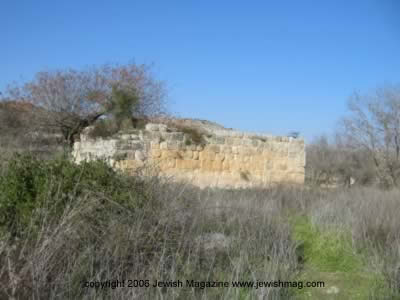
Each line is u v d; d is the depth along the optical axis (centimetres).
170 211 590
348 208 938
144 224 545
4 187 510
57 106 2242
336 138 2634
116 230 508
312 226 873
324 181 2486
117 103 1866
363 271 630
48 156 645
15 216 487
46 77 2311
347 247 732
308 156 2597
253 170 1755
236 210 754
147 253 517
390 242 716
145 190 614
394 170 2264
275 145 1814
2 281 390
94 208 521
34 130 2214
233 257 586
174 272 492
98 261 470
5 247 417
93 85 2323
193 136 1636
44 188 517
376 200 1096
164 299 438
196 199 721
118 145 1405
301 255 690
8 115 2264
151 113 2317
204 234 639
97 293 430
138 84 2384
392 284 551
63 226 465
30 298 389
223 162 1686
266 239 662
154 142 1514
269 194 1268
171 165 1555
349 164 2480
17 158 566
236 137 1725
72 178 550
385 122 2323
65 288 419
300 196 1284
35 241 445
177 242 558
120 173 633
